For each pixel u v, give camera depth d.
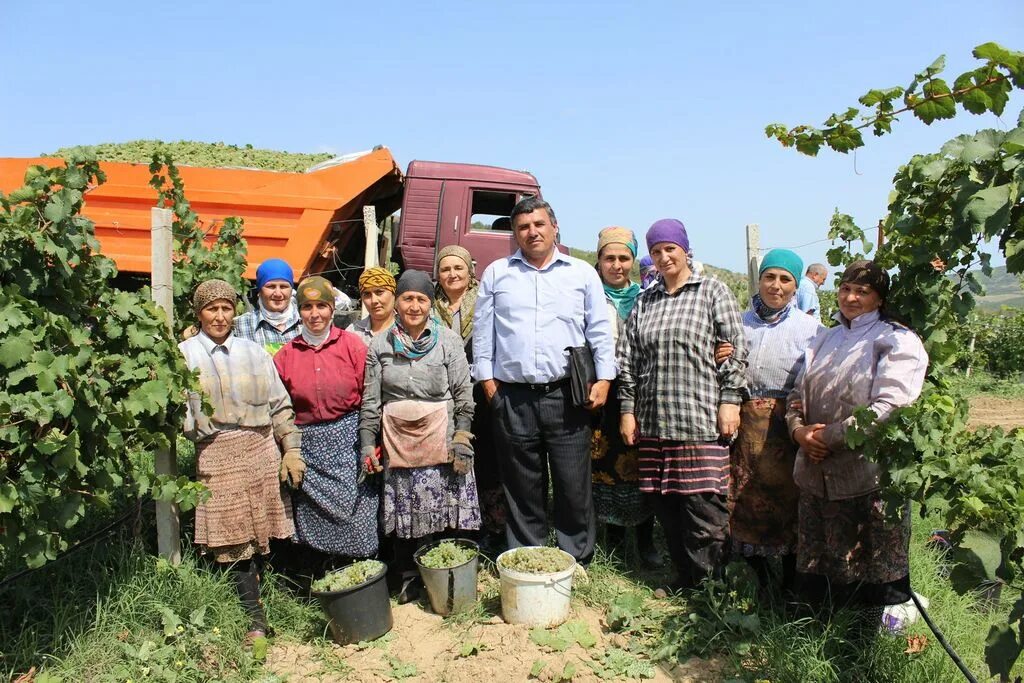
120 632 3.36
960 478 2.49
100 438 3.05
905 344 3.02
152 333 3.29
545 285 3.94
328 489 3.80
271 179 7.74
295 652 3.47
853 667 3.13
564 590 3.56
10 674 3.07
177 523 3.87
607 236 4.66
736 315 3.75
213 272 5.27
